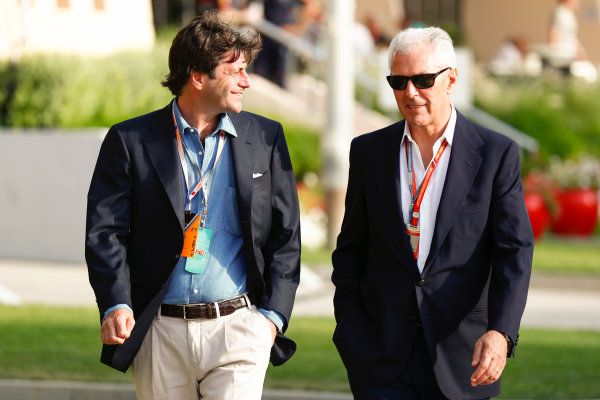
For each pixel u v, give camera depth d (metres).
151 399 14.20
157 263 13.77
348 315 14.61
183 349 13.91
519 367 24.45
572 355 25.92
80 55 50.66
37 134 44.03
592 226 55.19
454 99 46.12
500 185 13.93
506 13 94.88
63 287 36.94
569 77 74.00
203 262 13.80
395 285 14.11
